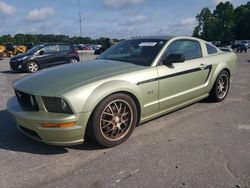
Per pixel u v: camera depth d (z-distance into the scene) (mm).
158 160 3703
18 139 4461
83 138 3846
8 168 3592
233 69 6598
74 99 3676
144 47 5086
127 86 4148
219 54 6246
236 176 3293
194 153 3879
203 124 4984
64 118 3633
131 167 3545
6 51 35062
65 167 3594
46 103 3768
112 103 4027
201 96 5789
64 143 3768
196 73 5430
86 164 3654
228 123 5023
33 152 4016
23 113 3859
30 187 3184
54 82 3994
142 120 4562
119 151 3992
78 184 3217
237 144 4141
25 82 4230
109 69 4391
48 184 3232
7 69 16891
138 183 3201
